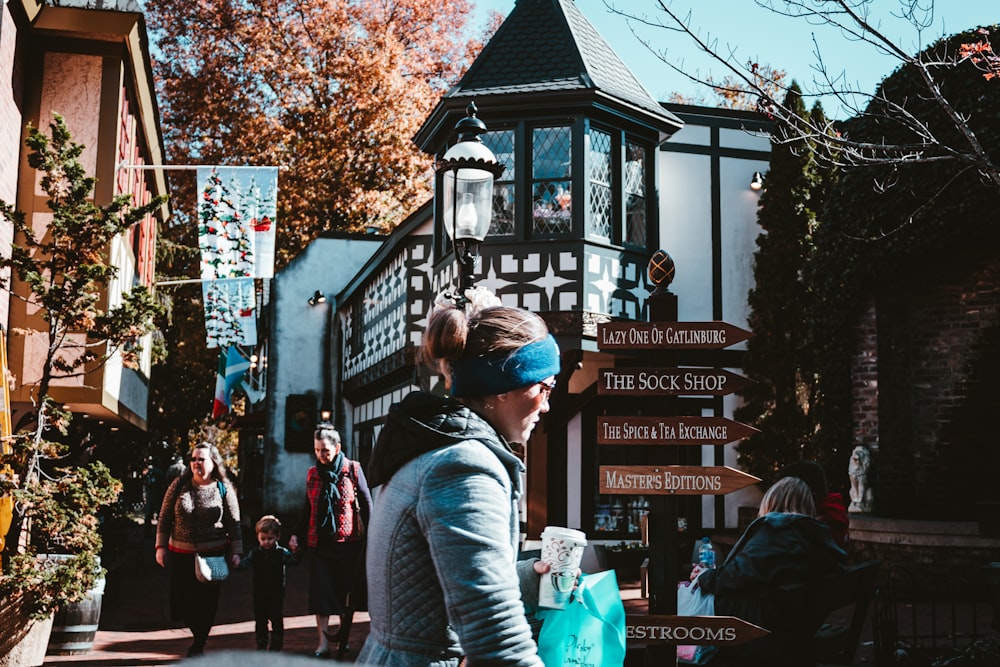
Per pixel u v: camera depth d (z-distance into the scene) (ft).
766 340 49.93
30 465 24.47
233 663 5.31
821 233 45.06
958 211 39.58
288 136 91.35
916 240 40.96
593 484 47.75
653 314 16.51
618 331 16.26
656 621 15.26
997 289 41.57
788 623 16.30
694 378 16.10
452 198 23.67
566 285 43.93
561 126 44.80
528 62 46.03
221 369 71.20
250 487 100.07
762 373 49.73
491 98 44.57
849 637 19.38
